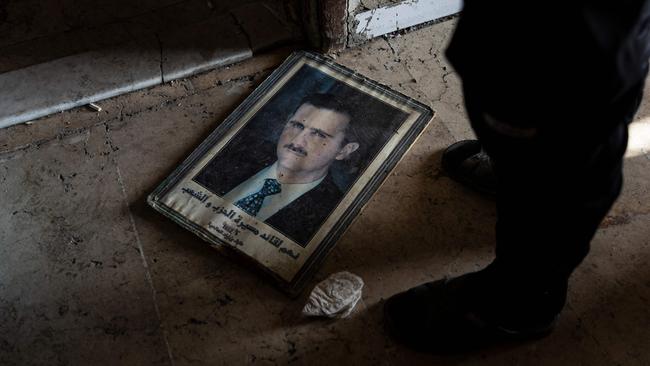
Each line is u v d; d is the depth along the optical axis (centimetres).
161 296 113
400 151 130
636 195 123
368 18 143
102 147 132
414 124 134
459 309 101
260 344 108
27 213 123
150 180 128
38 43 146
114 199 125
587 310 110
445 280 106
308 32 144
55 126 135
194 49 145
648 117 133
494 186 121
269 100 138
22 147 132
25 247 119
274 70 143
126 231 121
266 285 114
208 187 125
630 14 55
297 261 116
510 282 90
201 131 135
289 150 130
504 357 106
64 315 111
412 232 120
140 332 109
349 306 109
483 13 57
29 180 127
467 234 120
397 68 144
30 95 137
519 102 60
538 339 107
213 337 109
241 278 115
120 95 140
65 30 149
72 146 132
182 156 131
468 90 64
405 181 126
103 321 111
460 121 135
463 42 60
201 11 153
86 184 127
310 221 121
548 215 74
